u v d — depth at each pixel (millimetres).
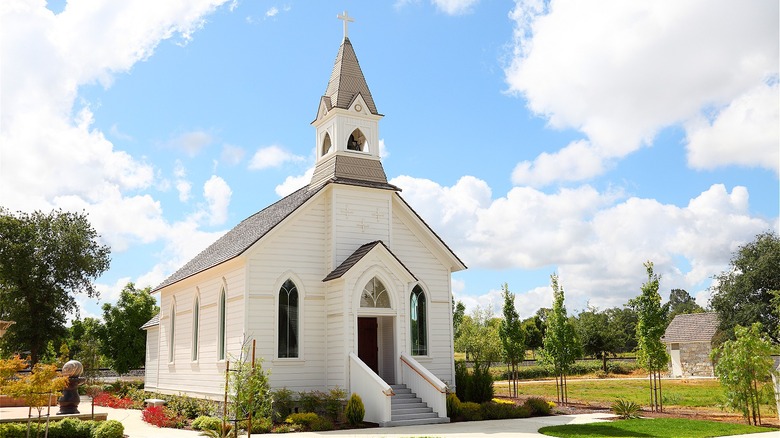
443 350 29125
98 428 19719
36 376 17438
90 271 52812
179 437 20094
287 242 26406
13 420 21312
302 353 25812
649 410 28188
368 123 29891
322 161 29969
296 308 26156
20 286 50062
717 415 26266
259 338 25000
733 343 24281
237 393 17391
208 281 29625
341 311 25500
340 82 30016
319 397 24500
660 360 28188
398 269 26781
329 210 27484
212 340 28438
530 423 23438
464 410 25328
